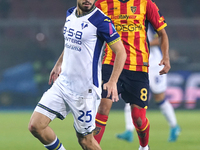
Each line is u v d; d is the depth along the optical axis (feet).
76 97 47.83
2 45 204.03
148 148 63.16
